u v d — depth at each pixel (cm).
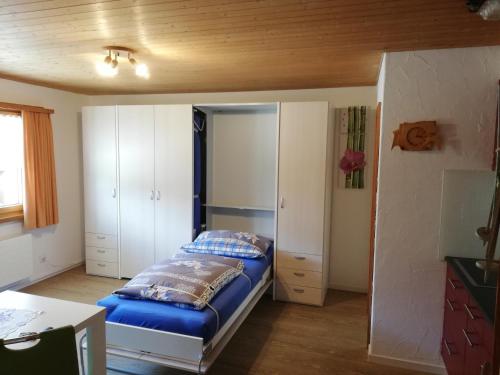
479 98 246
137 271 445
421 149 255
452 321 235
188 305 239
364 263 415
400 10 192
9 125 398
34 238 427
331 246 424
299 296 384
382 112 263
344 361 279
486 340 170
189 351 222
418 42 239
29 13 204
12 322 165
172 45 263
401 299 270
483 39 230
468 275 218
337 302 388
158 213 432
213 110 450
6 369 134
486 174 248
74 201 483
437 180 257
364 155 402
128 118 432
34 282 430
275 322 341
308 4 187
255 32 232
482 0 175
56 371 144
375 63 306
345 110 406
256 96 444
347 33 229
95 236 457
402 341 272
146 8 196
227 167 456
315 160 368
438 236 260
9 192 405
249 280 312
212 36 241
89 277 454
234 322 274
